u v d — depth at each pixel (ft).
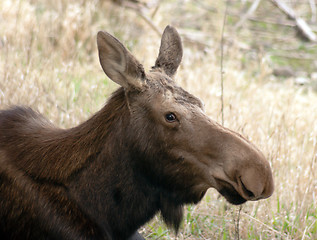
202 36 125.39
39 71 76.54
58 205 42.60
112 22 106.42
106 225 43.80
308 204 58.18
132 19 111.55
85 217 42.93
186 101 41.60
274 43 134.41
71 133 44.70
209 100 82.79
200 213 56.65
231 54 112.37
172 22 127.44
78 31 94.22
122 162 42.96
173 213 44.27
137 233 48.88
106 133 43.16
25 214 42.73
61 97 72.38
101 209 43.42
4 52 77.46
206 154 39.83
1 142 45.21
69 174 43.16
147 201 44.09
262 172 37.70
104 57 41.96
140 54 96.02
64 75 76.07
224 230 54.60
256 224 55.57
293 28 143.13
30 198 42.73
